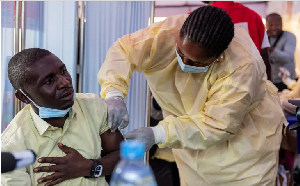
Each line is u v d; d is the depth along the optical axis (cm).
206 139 114
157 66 135
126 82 124
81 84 203
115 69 123
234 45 119
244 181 133
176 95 139
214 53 102
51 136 93
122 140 106
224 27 100
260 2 280
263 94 132
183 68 117
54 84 84
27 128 91
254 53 121
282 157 201
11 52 181
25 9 183
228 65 116
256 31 215
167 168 204
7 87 181
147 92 211
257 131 133
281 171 198
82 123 99
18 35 181
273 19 279
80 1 198
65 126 95
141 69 136
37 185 90
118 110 106
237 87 112
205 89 124
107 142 105
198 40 99
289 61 279
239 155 131
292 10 275
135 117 214
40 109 88
